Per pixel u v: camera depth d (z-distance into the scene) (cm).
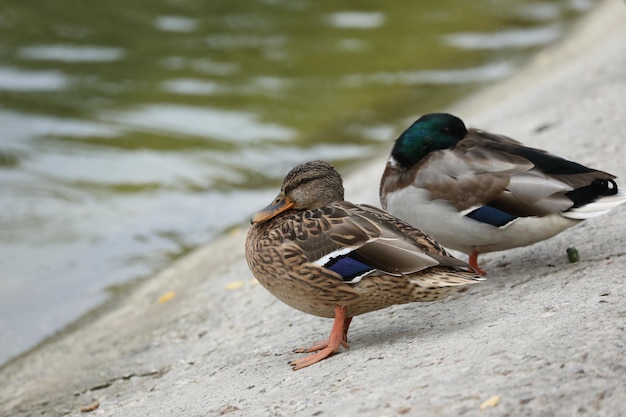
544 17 2464
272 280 714
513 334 640
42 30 2336
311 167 766
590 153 1087
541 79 1803
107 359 932
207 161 1633
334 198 770
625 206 920
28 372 948
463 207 798
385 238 677
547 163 793
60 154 1673
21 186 1547
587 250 831
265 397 654
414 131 848
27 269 1252
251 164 1617
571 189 770
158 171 1598
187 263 1211
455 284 658
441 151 827
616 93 1379
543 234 784
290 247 695
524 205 779
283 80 2028
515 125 1364
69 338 1026
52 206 1469
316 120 1802
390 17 2497
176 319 996
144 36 2320
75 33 2323
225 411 650
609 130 1168
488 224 791
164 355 906
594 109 1305
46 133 1766
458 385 571
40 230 1387
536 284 773
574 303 684
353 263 677
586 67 1661
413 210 822
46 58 2153
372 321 788
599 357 570
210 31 2370
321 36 2336
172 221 1402
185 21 2442
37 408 848
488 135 861
